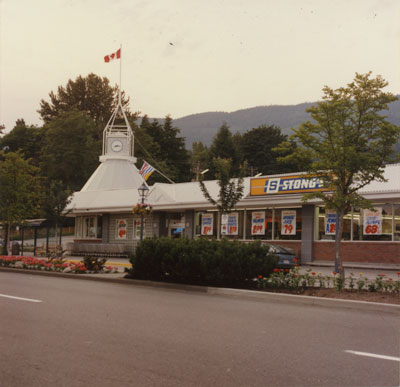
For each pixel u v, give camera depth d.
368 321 9.56
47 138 71.69
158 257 16.33
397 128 14.73
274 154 71.06
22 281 17.08
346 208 16.02
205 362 6.28
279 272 14.47
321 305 11.98
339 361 6.37
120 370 5.92
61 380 5.54
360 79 15.28
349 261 27.73
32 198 36.31
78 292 13.83
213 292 14.53
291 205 30.72
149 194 37.53
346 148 14.79
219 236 34.34
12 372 5.83
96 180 47.84
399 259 25.88
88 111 85.12
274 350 6.95
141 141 72.75
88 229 44.09
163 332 8.15
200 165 77.81
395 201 26.34
